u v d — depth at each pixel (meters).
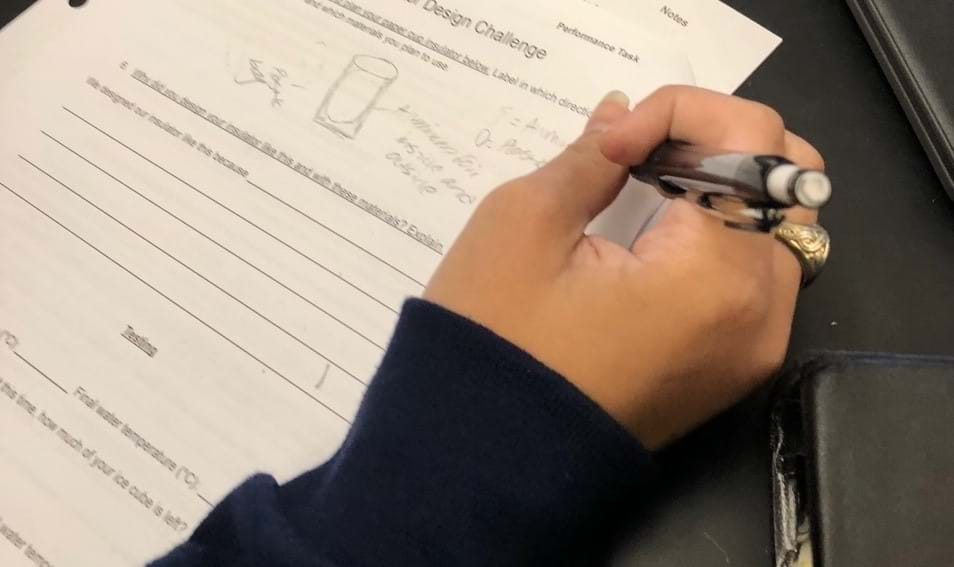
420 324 0.31
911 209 0.40
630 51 0.42
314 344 0.38
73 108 0.45
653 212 0.36
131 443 0.37
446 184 0.40
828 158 0.41
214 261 0.40
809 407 0.32
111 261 0.41
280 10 0.46
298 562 0.28
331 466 0.32
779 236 0.35
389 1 0.45
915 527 0.29
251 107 0.44
